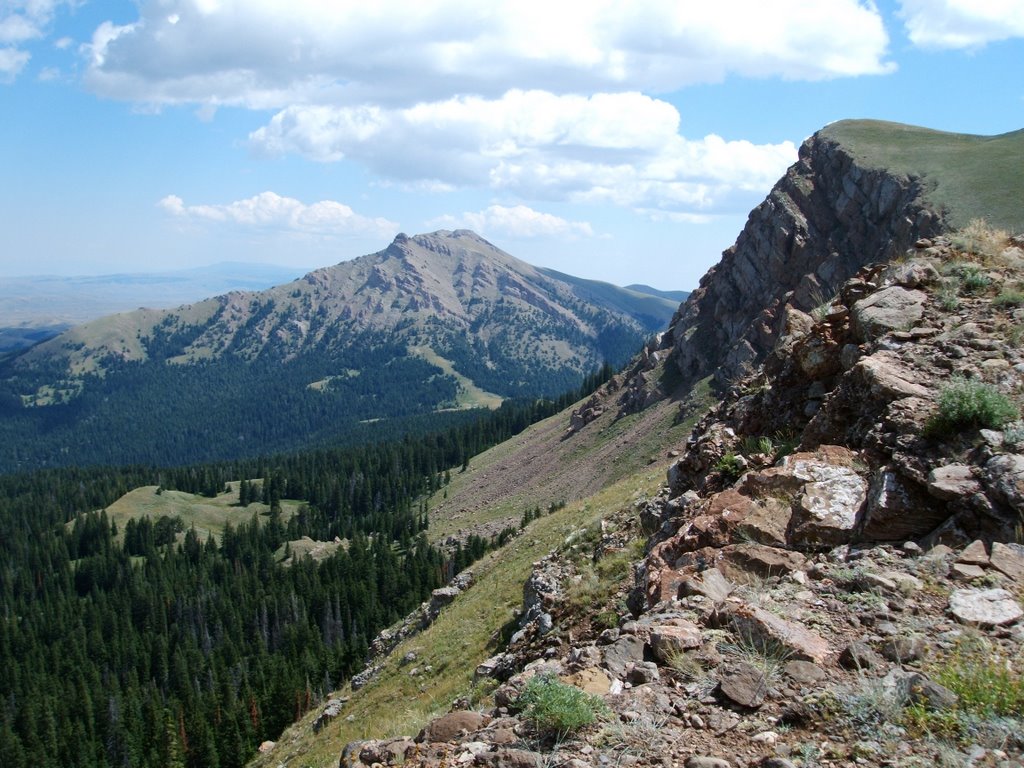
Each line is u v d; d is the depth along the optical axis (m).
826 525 9.63
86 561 163.38
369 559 130.62
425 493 184.62
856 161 106.06
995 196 85.50
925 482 9.34
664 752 5.77
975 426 9.78
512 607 27.31
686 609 8.45
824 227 105.88
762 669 6.64
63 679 108.88
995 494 8.70
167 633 124.31
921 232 86.88
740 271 114.19
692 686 6.68
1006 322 12.70
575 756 5.82
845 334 14.76
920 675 6.05
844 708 5.93
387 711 24.94
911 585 7.84
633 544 17.41
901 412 10.73
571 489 108.31
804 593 8.19
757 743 5.75
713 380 101.81
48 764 84.38
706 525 10.76
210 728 78.81
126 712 89.31
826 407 12.73
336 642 94.88
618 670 7.43
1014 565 7.80
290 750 31.12
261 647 106.44
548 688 6.50
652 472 38.44
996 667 6.06
